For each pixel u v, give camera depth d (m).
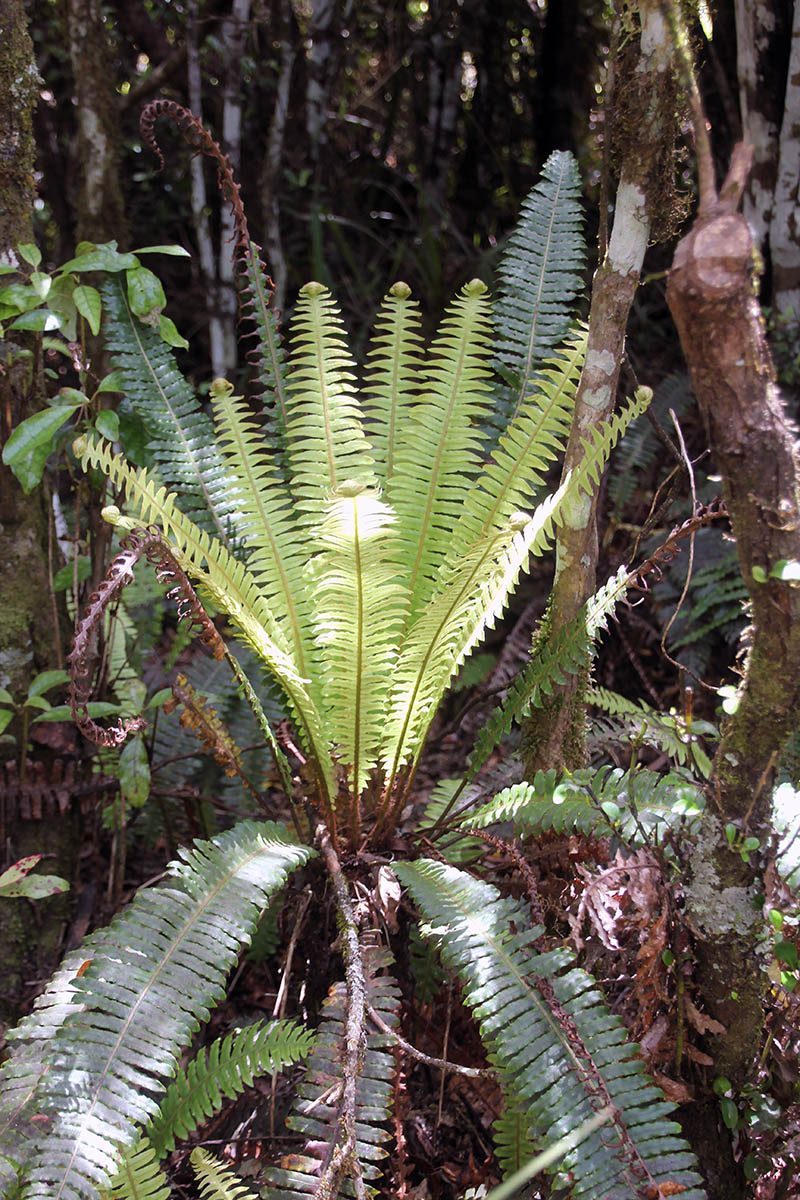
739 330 1.18
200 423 2.05
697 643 2.80
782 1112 1.49
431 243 4.13
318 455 1.83
